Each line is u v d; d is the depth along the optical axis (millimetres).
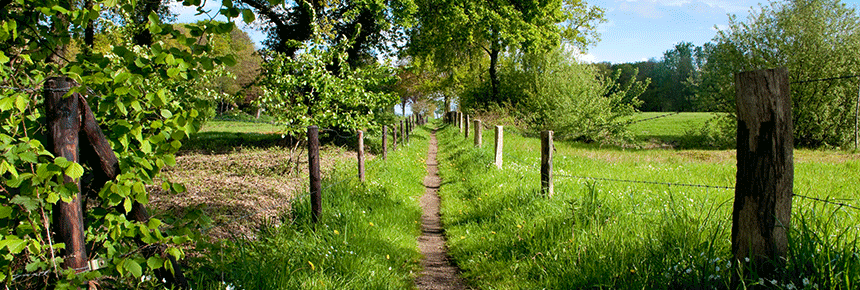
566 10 28938
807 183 8305
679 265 3471
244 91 10680
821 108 20672
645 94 85875
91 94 2506
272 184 7934
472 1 21781
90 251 2879
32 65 2871
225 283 3494
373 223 6160
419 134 25234
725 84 22406
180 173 9102
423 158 15391
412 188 9602
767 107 2896
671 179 9078
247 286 3566
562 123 21703
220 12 2629
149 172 2701
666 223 4434
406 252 5586
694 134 24156
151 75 2684
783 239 2984
